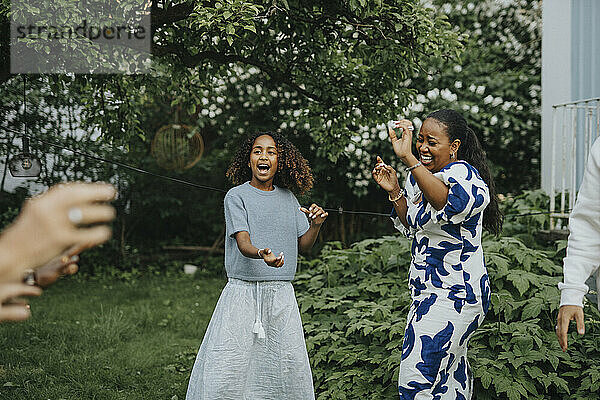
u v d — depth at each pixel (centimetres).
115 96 516
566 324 225
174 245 988
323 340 386
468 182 262
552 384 325
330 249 489
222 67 510
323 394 346
